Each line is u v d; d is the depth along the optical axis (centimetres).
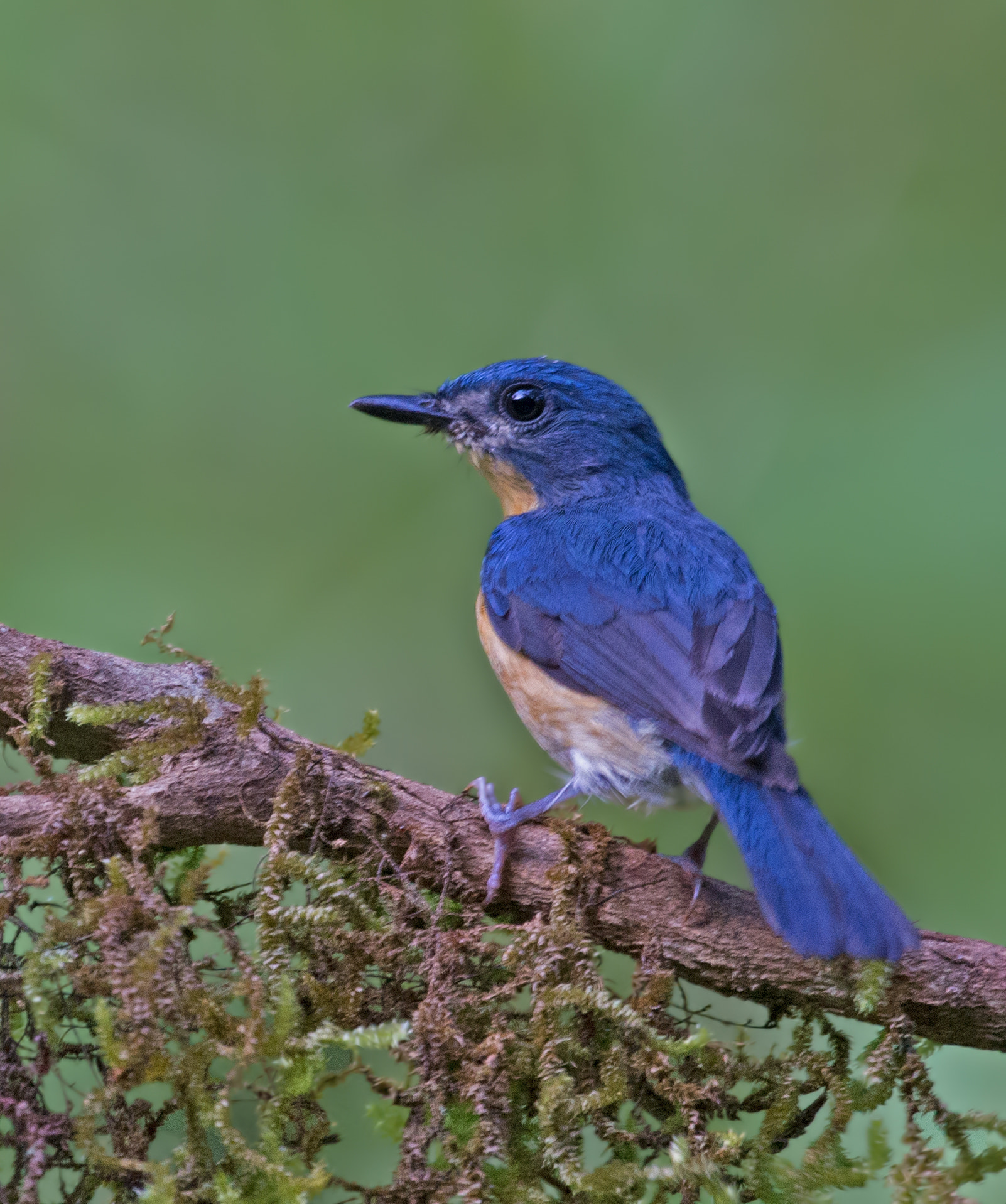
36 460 1269
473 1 1393
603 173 1381
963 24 1361
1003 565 1081
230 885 760
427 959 616
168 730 666
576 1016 625
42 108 1361
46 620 1203
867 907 630
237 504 1276
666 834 1114
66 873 632
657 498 1005
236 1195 541
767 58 1396
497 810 684
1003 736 1055
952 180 1334
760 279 1331
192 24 1391
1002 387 1183
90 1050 592
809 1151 589
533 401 1027
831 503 1155
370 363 1323
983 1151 557
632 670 793
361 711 1201
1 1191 555
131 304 1323
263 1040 555
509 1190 580
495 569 880
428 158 1393
